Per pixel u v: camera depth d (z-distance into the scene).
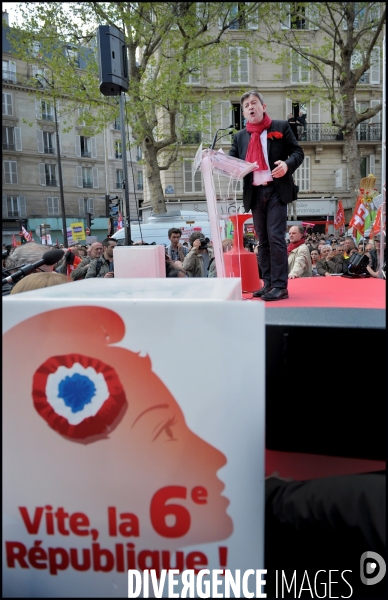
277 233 2.60
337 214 15.34
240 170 2.66
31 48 14.48
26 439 0.90
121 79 5.02
